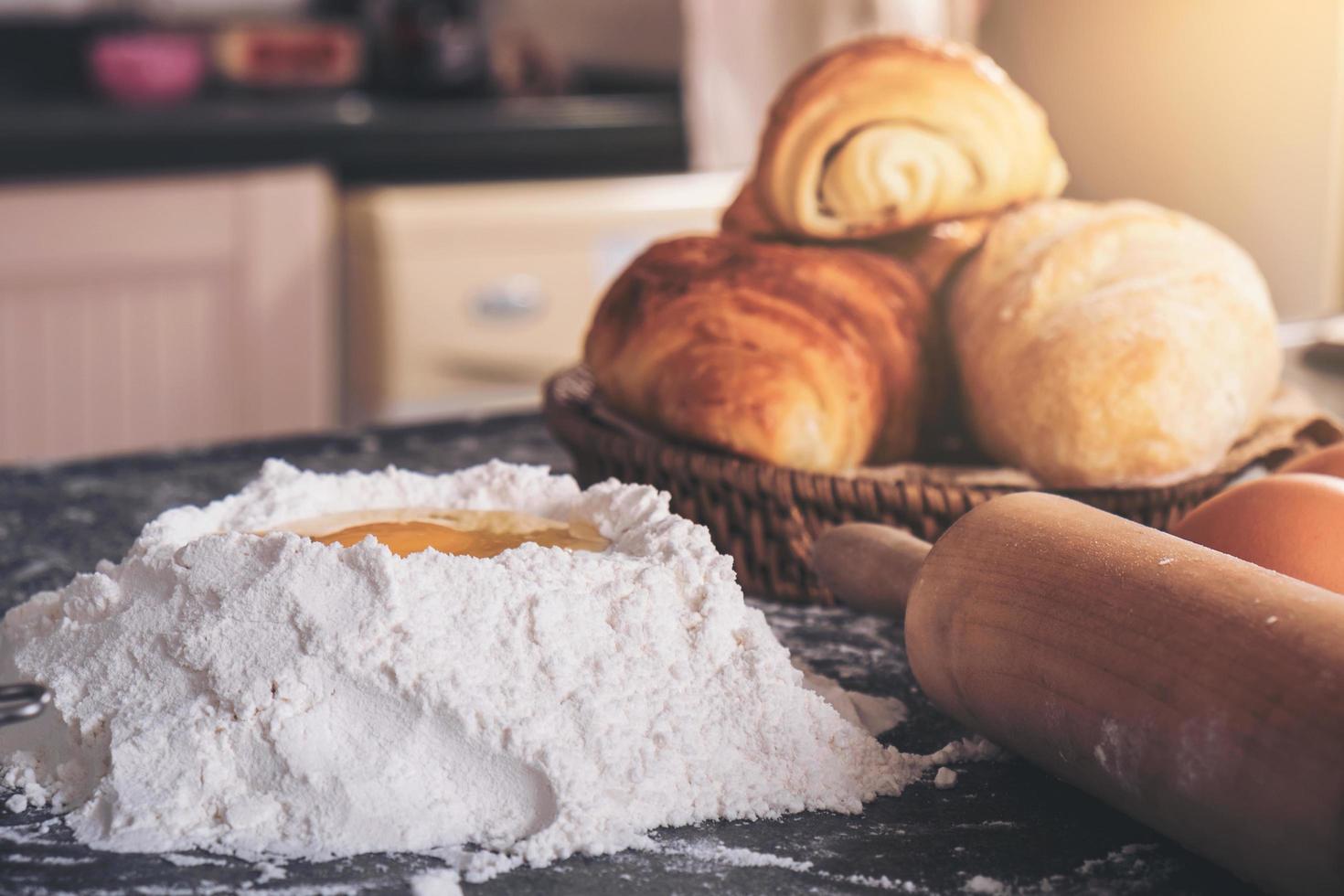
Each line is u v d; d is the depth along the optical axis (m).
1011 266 0.72
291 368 1.65
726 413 0.68
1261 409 0.72
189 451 0.86
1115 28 1.10
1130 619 0.52
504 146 1.73
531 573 0.56
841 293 0.71
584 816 0.53
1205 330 0.69
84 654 0.56
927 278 0.75
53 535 0.75
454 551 0.58
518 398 1.70
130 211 1.55
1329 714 0.48
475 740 0.54
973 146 0.73
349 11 2.07
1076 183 1.13
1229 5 1.05
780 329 0.70
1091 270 0.71
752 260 0.72
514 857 0.53
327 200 1.65
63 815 0.55
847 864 0.53
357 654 0.54
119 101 1.84
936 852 0.54
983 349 0.71
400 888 0.52
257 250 1.62
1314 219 1.07
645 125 1.79
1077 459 0.68
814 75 0.75
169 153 1.56
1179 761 0.50
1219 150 1.07
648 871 0.52
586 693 0.55
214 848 0.53
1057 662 0.53
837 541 0.63
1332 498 0.58
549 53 2.08
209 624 0.55
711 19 1.70
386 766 0.54
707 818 0.55
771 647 0.57
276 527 0.59
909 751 0.59
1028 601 0.54
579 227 1.68
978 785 0.57
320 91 1.93
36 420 1.55
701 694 0.56
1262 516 0.58
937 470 0.72
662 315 0.71
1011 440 0.70
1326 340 0.96
